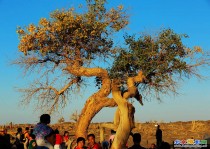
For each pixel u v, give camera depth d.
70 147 20.17
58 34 28.00
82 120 27.81
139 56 27.62
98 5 28.61
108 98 27.66
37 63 29.23
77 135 27.78
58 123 57.84
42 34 27.72
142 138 42.38
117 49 28.58
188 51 28.00
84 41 28.45
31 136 14.16
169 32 27.97
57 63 29.06
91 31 27.86
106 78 27.64
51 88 29.89
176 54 27.55
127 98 25.28
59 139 12.84
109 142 19.97
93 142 13.65
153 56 27.81
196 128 50.91
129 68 28.22
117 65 27.77
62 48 28.50
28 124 54.75
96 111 27.66
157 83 27.77
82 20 28.19
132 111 19.80
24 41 27.91
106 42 29.16
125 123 19.30
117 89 20.30
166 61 27.38
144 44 28.39
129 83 25.95
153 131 49.88
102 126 21.31
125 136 19.19
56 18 28.11
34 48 28.39
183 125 55.06
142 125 56.56
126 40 28.59
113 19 29.11
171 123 58.16
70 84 29.97
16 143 21.64
